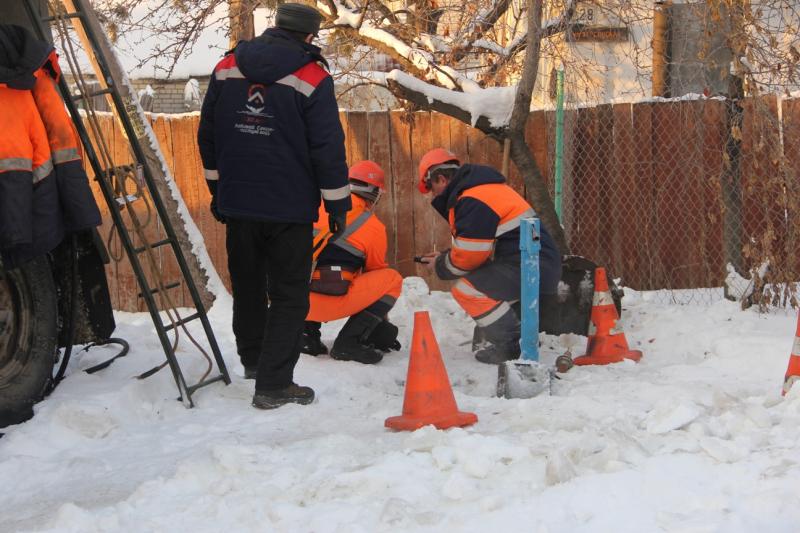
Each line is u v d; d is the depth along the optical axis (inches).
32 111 178.9
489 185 251.0
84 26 211.3
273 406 199.2
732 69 302.2
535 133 359.9
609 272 362.3
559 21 318.3
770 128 296.2
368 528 120.8
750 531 110.5
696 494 122.8
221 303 329.4
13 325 186.1
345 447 160.7
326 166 193.8
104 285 210.1
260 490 138.4
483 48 354.3
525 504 123.2
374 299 249.8
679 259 360.8
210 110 203.2
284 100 193.0
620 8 313.7
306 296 201.3
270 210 194.1
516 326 255.8
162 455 169.3
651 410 174.9
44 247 179.5
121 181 208.1
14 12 212.2
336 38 362.3
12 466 163.9
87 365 222.5
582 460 140.0
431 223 362.9
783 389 191.5
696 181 357.1
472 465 139.4
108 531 128.1
